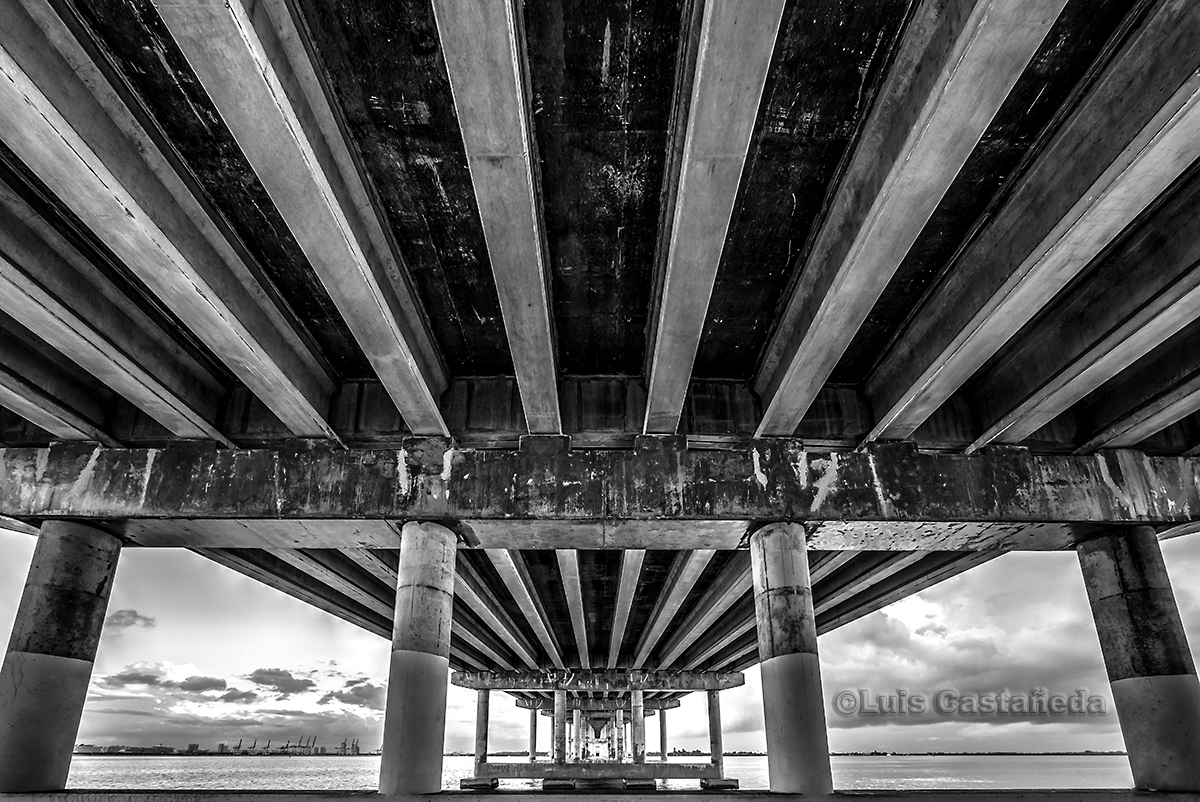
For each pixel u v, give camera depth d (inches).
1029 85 271.0
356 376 484.1
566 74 271.0
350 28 253.6
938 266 375.6
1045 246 301.6
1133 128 251.3
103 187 268.1
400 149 303.6
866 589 876.6
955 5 225.5
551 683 1487.5
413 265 376.8
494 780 1594.5
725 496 466.6
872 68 267.3
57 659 442.9
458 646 1261.1
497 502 463.5
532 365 394.3
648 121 291.0
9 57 215.8
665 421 457.4
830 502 468.1
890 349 446.3
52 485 466.9
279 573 735.1
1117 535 487.2
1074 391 412.5
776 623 451.8
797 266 377.1
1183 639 458.9
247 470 471.8
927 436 483.5
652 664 1472.7
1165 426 455.8
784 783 420.8
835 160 310.0
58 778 432.1
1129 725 460.8
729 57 225.5
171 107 278.7
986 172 312.8
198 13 207.5
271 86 232.4
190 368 445.1
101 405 474.9
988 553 626.5
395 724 423.8
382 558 665.0
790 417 454.6
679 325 360.8
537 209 308.3
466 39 220.5
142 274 323.0
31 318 349.1
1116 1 240.5
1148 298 339.3
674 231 300.7
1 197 305.4
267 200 328.2
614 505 462.3
